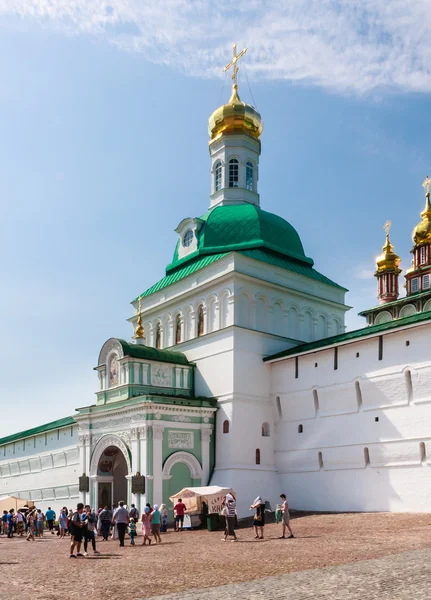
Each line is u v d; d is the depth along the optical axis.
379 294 54.44
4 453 69.50
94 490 44.94
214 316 46.56
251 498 41.16
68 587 16.64
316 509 39.81
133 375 44.16
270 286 47.25
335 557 19.83
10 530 40.84
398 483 35.09
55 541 35.38
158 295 53.03
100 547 28.78
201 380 46.03
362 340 38.47
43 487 59.75
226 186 55.91
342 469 38.56
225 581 16.48
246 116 56.69
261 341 45.44
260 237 49.62
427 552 19.42
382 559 18.39
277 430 43.97
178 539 30.75
